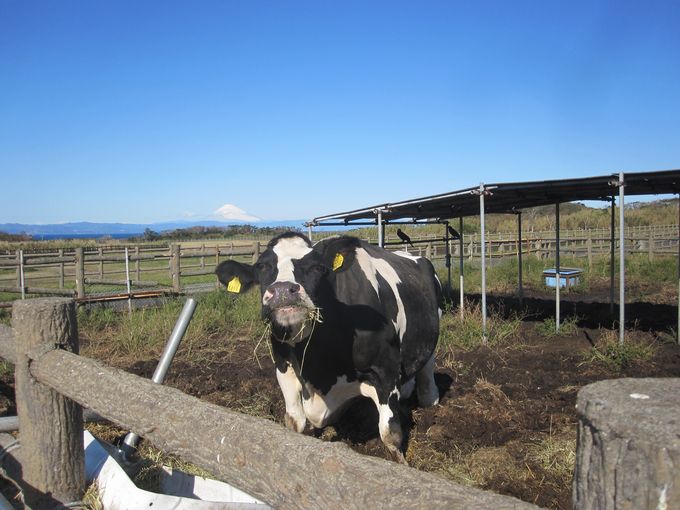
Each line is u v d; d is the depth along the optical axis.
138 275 15.92
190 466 3.90
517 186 8.16
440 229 29.11
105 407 2.18
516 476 4.21
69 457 2.70
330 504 1.34
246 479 1.58
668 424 0.92
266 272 4.02
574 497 1.08
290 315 3.48
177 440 1.84
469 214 11.91
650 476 0.94
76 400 2.36
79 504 2.70
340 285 4.22
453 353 7.98
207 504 2.70
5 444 3.17
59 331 2.70
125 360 8.05
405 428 5.25
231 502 2.77
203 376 7.12
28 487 2.72
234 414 1.78
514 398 6.01
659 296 14.20
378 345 4.36
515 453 4.61
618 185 7.61
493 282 16.70
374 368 4.39
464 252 24.84
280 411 5.77
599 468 1.01
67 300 2.79
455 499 1.16
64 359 2.52
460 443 4.85
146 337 9.00
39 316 2.65
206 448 1.73
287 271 3.80
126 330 9.20
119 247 27.22
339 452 1.43
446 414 5.52
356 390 4.55
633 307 12.01
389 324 4.45
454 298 13.41
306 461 1.44
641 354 7.53
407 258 5.72
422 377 5.80
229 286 4.36
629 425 0.95
